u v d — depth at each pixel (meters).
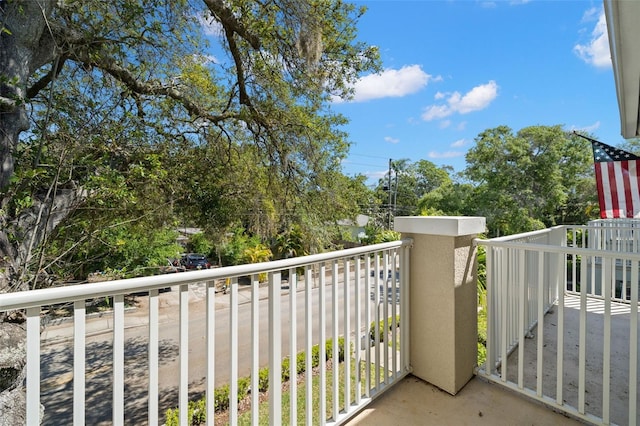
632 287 1.49
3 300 0.75
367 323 1.90
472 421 1.77
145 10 3.51
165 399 5.27
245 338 7.24
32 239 2.54
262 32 4.58
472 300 2.19
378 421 1.78
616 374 2.25
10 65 2.62
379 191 28.72
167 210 4.76
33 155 2.95
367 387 1.92
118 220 3.67
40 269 2.60
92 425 4.75
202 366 6.21
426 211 18.12
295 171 5.74
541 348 1.87
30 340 0.81
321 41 4.80
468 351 2.15
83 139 3.18
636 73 2.45
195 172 5.40
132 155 3.97
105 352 6.67
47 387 5.64
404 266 2.18
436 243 2.06
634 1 1.58
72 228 3.20
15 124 2.69
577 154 20.06
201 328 7.93
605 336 1.60
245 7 4.45
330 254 1.63
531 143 20.23
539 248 1.85
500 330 2.27
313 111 5.82
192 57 4.41
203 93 5.18
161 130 4.59
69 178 3.06
